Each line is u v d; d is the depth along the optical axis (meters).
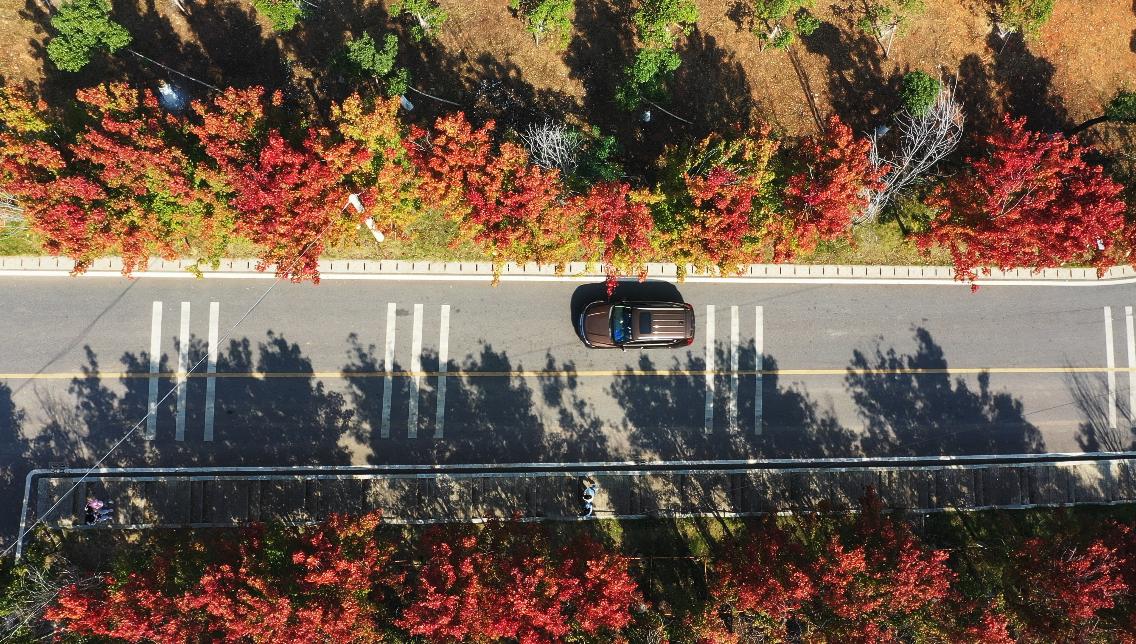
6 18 25.64
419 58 26.17
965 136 27.09
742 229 21.70
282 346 26.72
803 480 27.66
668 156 24.50
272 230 21.03
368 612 21.77
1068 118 27.44
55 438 26.05
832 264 28.08
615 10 26.66
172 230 22.55
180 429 26.36
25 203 21.19
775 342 27.92
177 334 26.44
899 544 22.52
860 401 28.05
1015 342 28.41
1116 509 28.12
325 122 25.95
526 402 27.30
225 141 21.06
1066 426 28.39
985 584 25.20
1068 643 21.75
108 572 24.94
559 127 25.00
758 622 23.28
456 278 27.27
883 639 20.62
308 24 26.08
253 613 20.20
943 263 28.28
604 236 22.11
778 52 26.88
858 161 21.61
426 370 27.08
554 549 26.61
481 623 20.05
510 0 25.02
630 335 26.08
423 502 26.77
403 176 21.86
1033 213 22.30
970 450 28.16
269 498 26.41
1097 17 27.61
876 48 27.08
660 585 26.56
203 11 25.97
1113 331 28.06
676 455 27.48
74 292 26.23
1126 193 27.11
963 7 27.27
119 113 22.41
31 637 23.28
